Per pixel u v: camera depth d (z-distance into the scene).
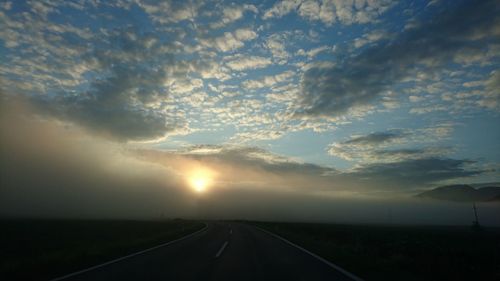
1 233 31.06
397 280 9.17
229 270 10.73
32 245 22.30
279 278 9.41
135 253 15.42
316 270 10.82
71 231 36.00
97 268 10.96
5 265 11.27
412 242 23.59
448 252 17.25
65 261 12.02
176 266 11.49
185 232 33.00
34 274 9.70
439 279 10.05
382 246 21.33
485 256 15.73
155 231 38.62
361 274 10.11
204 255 14.73
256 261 12.91
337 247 18.78
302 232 38.41
